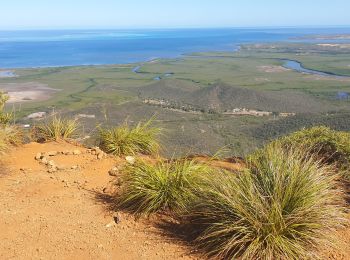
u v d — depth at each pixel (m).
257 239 3.87
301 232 3.97
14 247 4.43
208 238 4.30
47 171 6.86
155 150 7.96
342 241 4.18
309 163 4.68
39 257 4.24
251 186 4.31
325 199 4.38
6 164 7.15
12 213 5.24
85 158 7.51
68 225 4.90
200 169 5.38
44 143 8.45
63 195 5.84
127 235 4.62
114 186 6.12
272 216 3.96
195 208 4.73
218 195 4.38
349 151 6.51
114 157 7.55
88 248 4.38
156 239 4.50
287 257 3.81
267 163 4.86
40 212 5.28
